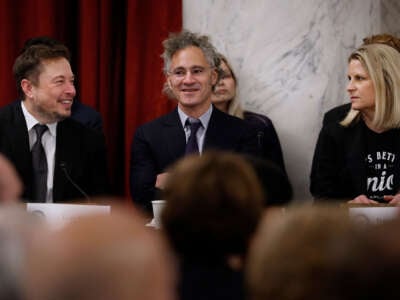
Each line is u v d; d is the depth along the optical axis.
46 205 3.34
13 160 4.25
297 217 1.00
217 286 1.63
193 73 4.60
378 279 0.94
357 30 5.96
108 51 6.18
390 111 4.42
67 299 0.89
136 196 4.58
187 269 1.64
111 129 6.22
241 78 6.05
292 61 5.99
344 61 5.97
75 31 6.26
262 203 1.66
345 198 4.61
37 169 4.30
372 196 4.48
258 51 6.02
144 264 0.91
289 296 0.95
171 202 1.62
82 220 0.95
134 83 6.09
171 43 4.69
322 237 0.96
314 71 5.97
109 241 0.91
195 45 4.66
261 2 6.02
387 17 6.11
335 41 5.96
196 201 1.60
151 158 4.65
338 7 5.96
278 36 6.00
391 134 4.53
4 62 6.12
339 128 4.66
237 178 1.62
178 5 6.06
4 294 0.97
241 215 1.61
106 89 6.18
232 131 4.62
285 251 0.96
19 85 4.36
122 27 6.22
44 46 4.39
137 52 6.09
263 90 6.02
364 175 4.50
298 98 5.99
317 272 0.94
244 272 1.64
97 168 4.49
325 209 1.04
